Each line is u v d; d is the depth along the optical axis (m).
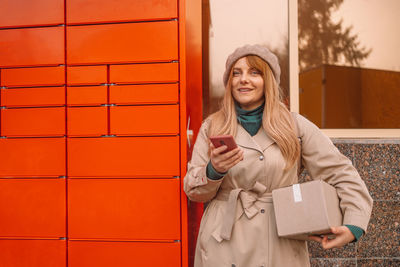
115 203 1.82
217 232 1.36
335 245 1.23
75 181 1.85
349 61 2.75
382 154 2.43
